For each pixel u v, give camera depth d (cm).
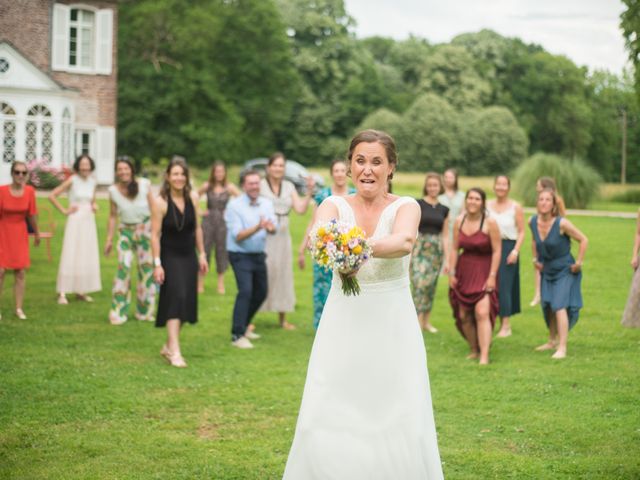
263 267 852
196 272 759
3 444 515
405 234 366
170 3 4525
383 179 385
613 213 2866
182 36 4528
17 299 955
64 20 3027
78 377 685
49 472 468
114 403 613
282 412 600
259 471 478
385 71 7588
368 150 382
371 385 372
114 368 723
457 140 6262
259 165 3784
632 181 7412
